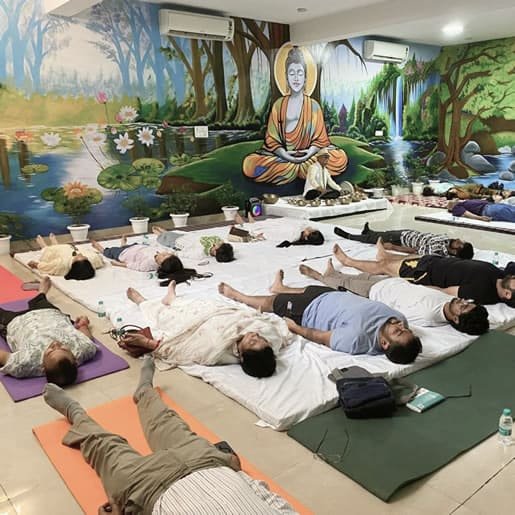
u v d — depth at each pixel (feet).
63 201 19.15
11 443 6.87
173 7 20.35
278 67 24.17
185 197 21.97
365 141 28.66
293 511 5.14
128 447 5.97
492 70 29.35
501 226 20.10
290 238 17.76
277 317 10.25
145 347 9.24
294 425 7.16
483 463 6.31
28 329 9.18
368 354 9.02
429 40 29.07
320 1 20.08
